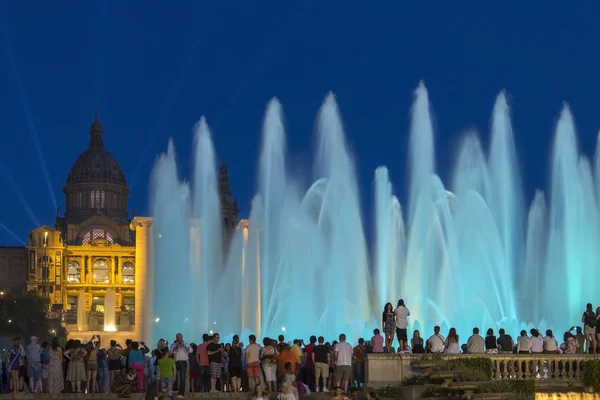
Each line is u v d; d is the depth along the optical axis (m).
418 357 40.78
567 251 80.12
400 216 84.88
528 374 41.34
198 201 122.12
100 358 43.59
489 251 80.94
